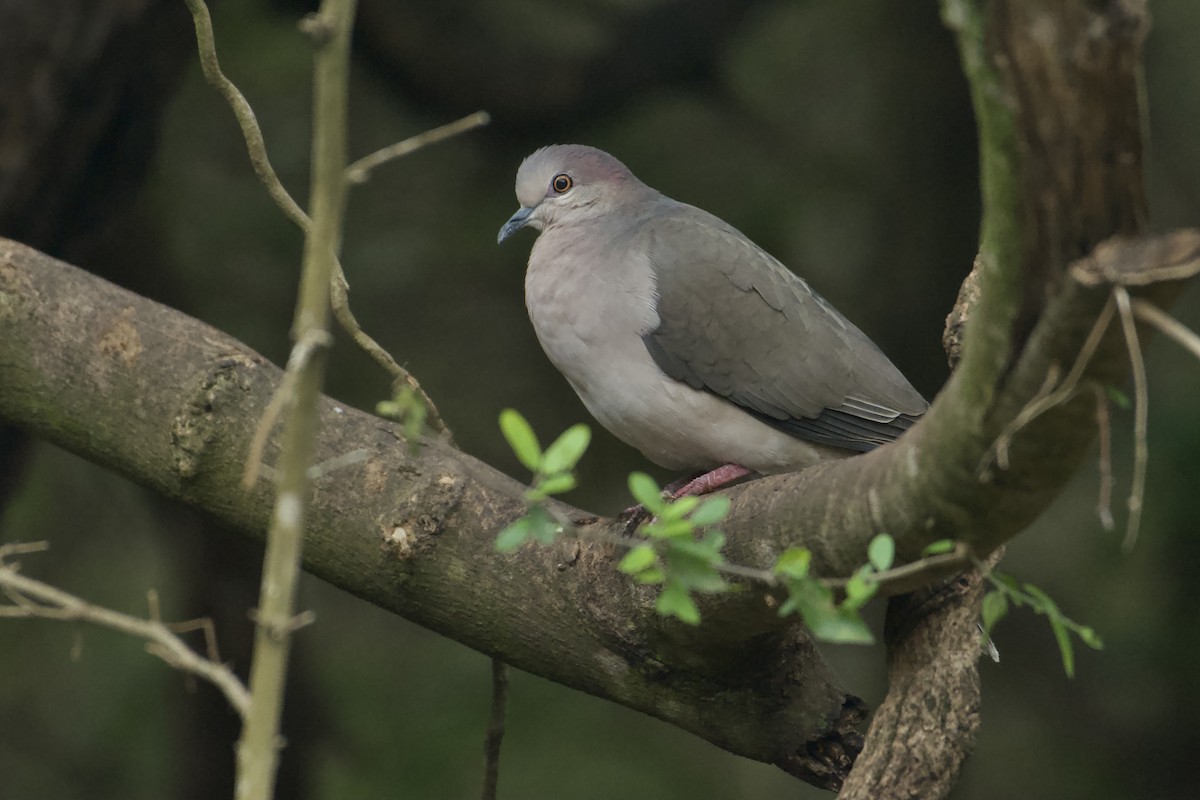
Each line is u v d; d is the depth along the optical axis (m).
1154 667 13.52
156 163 12.62
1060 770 13.95
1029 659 14.35
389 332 13.34
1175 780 13.86
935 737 6.02
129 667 13.66
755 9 13.73
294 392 3.92
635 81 13.66
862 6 14.55
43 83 9.63
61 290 7.25
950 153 14.03
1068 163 3.94
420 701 13.61
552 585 6.64
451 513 6.72
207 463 6.89
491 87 13.50
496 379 13.46
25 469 11.20
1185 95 14.99
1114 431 13.41
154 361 7.01
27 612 4.16
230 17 13.14
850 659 13.91
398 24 13.36
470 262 13.50
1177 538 13.28
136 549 14.18
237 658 13.52
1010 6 3.84
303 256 13.05
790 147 14.34
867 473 5.04
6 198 9.88
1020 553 13.88
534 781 12.92
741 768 13.54
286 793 13.19
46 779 13.46
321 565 6.93
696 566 4.37
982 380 4.33
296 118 13.23
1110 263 3.88
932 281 13.95
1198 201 15.07
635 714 13.62
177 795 13.45
